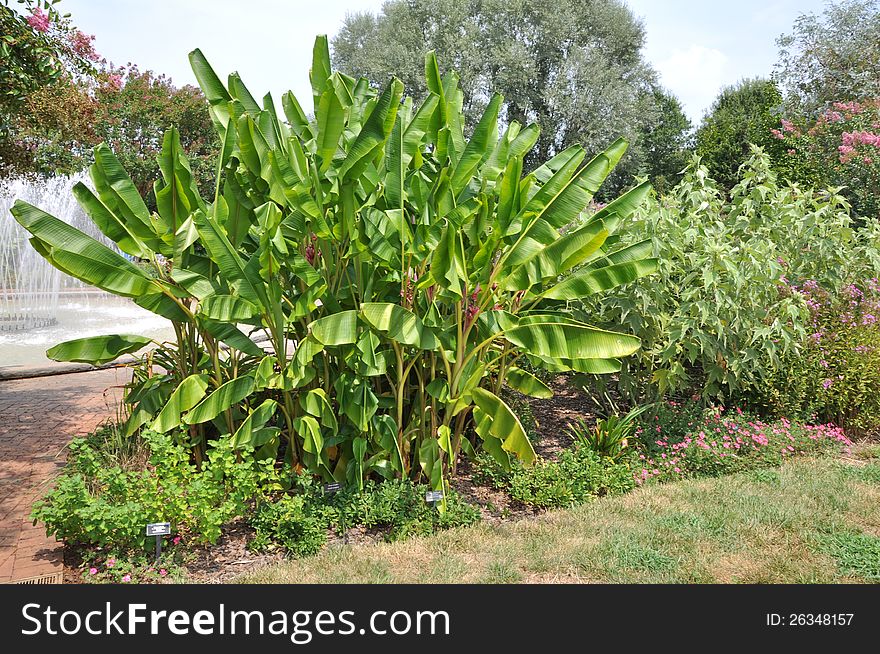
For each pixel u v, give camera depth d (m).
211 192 22.86
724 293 6.60
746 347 6.90
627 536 4.66
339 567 4.17
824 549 4.50
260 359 5.72
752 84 36.88
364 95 6.09
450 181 5.05
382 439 5.10
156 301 5.04
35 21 6.70
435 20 29.05
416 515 4.90
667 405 7.31
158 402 5.32
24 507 5.08
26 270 14.78
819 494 5.49
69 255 4.42
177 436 5.18
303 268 4.83
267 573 4.10
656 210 6.99
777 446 6.63
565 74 27.89
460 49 27.80
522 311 5.81
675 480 6.06
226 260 4.83
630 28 30.03
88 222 16.02
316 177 4.81
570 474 5.73
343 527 4.76
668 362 7.13
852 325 7.57
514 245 4.73
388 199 4.90
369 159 4.67
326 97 4.50
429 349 4.80
